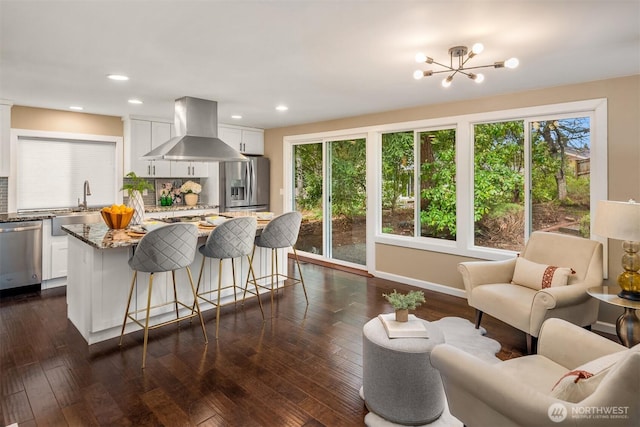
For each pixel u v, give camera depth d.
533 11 1.98
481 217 4.18
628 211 2.34
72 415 2.06
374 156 5.00
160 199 5.73
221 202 5.87
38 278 4.31
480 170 4.16
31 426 1.96
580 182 3.51
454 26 2.18
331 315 3.60
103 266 2.94
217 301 3.50
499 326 3.32
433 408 2.00
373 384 2.06
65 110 4.74
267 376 2.48
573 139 3.54
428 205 4.59
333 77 3.22
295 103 4.29
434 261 4.45
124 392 2.28
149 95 3.88
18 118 4.46
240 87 3.57
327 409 2.13
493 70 3.00
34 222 4.26
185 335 3.12
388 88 3.61
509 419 1.33
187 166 5.73
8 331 3.16
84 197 4.84
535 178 3.79
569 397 1.31
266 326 3.33
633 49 2.53
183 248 2.79
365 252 5.30
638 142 3.08
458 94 3.85
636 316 2.55
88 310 2.92
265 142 6.54
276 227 3.62
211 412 2.09
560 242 3.12
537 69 2.97
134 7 1.94
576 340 1.74
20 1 1.87
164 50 2.56
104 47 2.50
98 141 5.12
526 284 3.07
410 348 1.96
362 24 2.15
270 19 2.08
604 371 1.30
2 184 4.45
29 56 2.67
